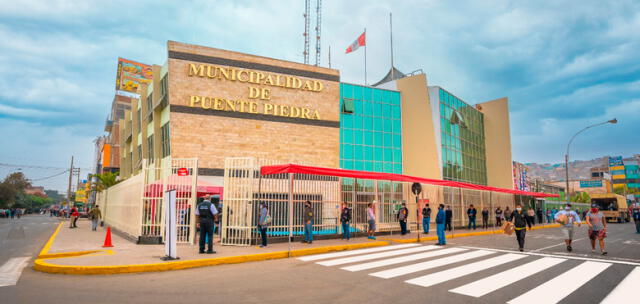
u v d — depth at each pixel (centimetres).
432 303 586
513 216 1351
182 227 1389
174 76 2272
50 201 14512
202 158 2266
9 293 638
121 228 1848
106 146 5856
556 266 958
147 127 3092
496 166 4203
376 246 1432
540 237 1992
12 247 1390
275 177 1444
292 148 2528
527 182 5409
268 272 860
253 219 1348
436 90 3309
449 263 988
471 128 3969
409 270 878
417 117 3225
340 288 688
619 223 4253
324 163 2628
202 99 2306
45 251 1155
